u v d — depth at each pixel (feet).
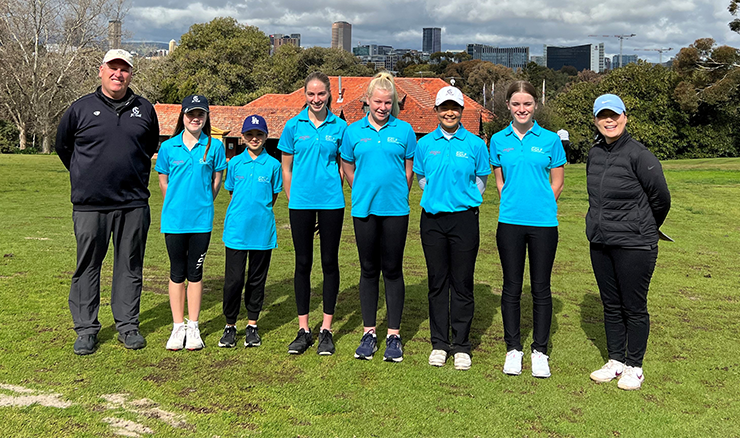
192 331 13.91
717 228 37.88
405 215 13.67
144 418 10.15
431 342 14.02
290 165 14.16
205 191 14.07
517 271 13.12
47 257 24.02
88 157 13.57
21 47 133.08
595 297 20.31
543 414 10.76
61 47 137.39
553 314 17.94
